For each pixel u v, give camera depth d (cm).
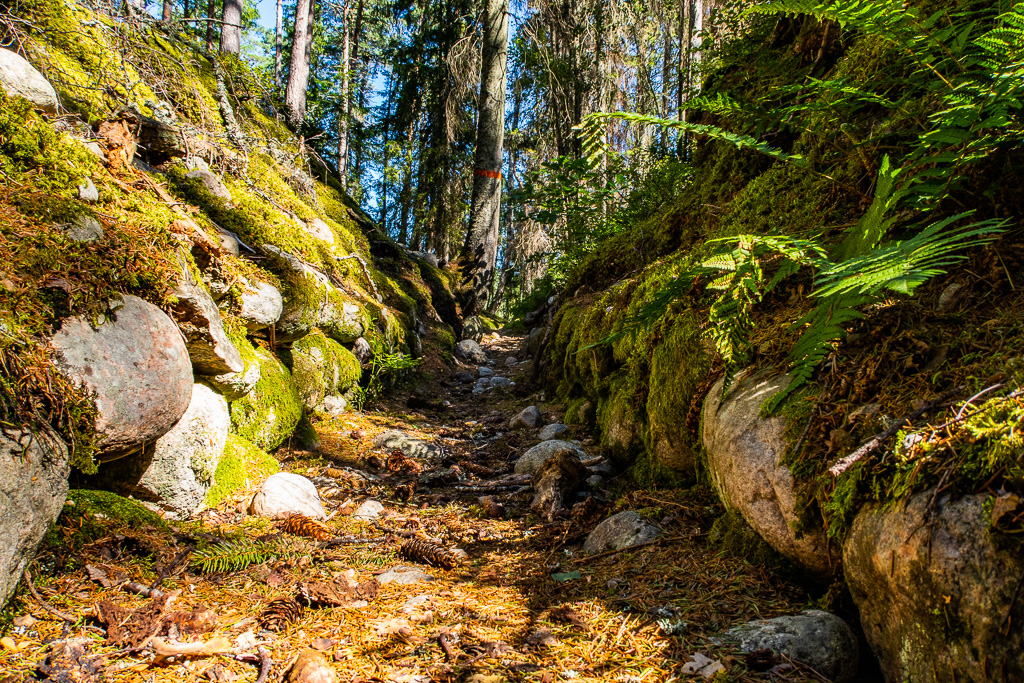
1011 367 161
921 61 230
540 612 223
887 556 154
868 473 172
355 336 590
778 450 212
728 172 514
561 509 338
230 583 239
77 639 185
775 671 171
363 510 346
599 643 196
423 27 1477
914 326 205
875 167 292
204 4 1622
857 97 296
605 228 747
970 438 148
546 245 1488
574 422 511
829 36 452
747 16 612
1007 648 123
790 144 452
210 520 298
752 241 230
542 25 1297
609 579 245
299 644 197
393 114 1582
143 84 505
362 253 861
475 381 845
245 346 379
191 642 190
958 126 202
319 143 1119
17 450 187
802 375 209
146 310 256
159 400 244
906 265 156
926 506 148
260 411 389
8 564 177
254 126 754
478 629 210
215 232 388
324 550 282
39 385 200
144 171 393
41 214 237
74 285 226
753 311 282
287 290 437
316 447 452
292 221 583
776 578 221
